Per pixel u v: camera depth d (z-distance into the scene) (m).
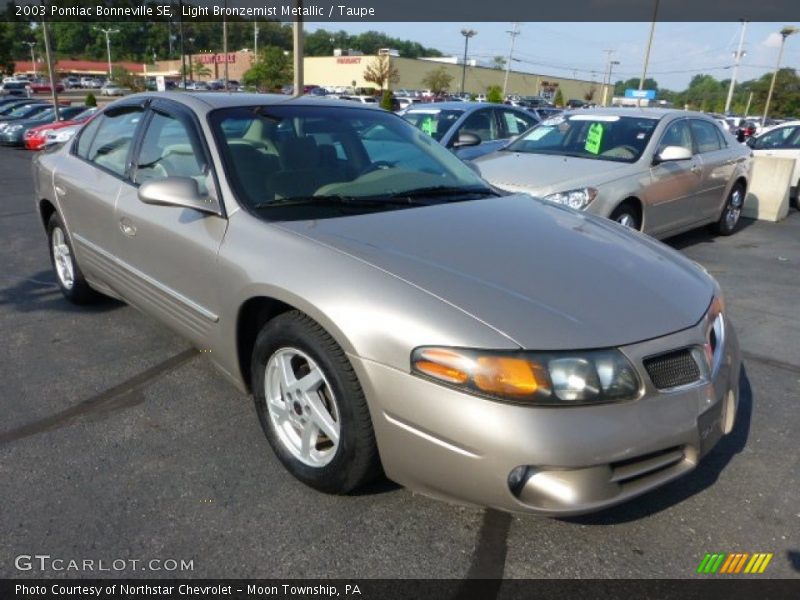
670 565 2.21
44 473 2.62
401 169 3.35
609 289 2.30
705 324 2.33
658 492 2.60
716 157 7.01
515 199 3.33
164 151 3.26
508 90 93.00
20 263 5.81
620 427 1.98
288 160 3.06
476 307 2.08
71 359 3.72
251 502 2.47
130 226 3.29
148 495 2.50
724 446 2.96
